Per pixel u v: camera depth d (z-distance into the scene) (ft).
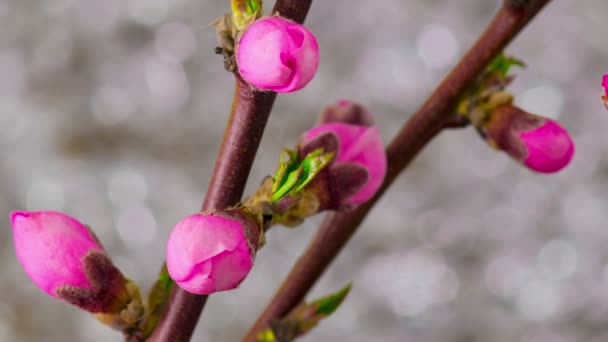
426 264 2.69
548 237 2.70
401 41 2.83
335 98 2.79
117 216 2.73
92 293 0.92
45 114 2.79
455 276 2.69
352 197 0.93
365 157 0.93
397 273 2.68
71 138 2.79
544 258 2.68
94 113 2.81
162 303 0.93
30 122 2.78
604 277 2.65
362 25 2.85
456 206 2.74
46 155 2.77
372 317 2.65
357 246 2.71
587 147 2.73
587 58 2.78
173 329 0.92
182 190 2.77
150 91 2.83
